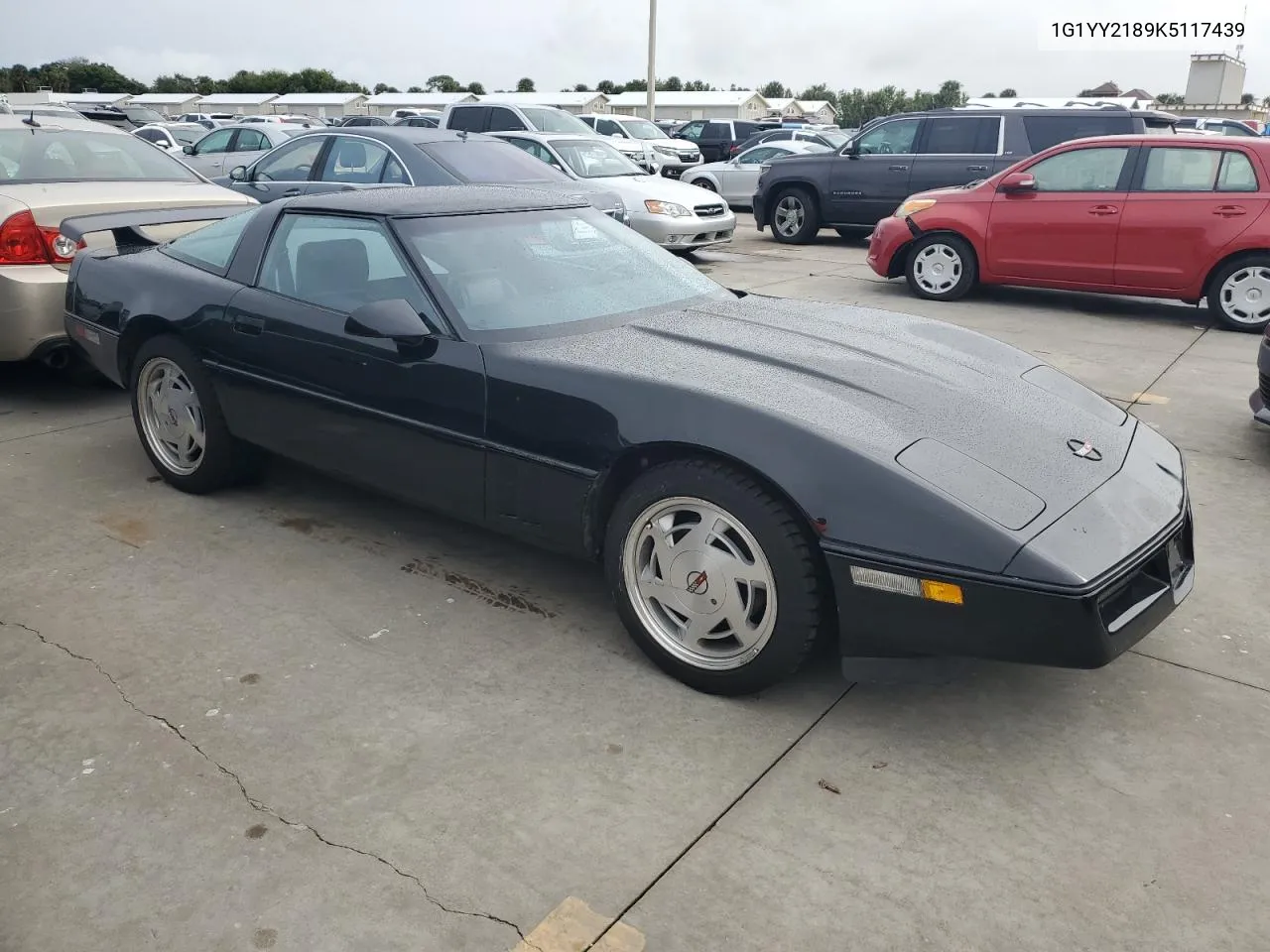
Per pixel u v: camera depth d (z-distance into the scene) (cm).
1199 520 430
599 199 830
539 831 236
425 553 383
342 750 265
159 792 247
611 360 307
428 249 352
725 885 221
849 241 1425
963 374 324
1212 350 759
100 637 318
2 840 230
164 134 1883
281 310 375
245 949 202
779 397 281
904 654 263
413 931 207
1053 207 890
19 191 529
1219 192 822
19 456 479
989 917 213
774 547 265
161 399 432
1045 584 239
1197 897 219
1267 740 275
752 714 284
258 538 393
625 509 293
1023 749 271
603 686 296
